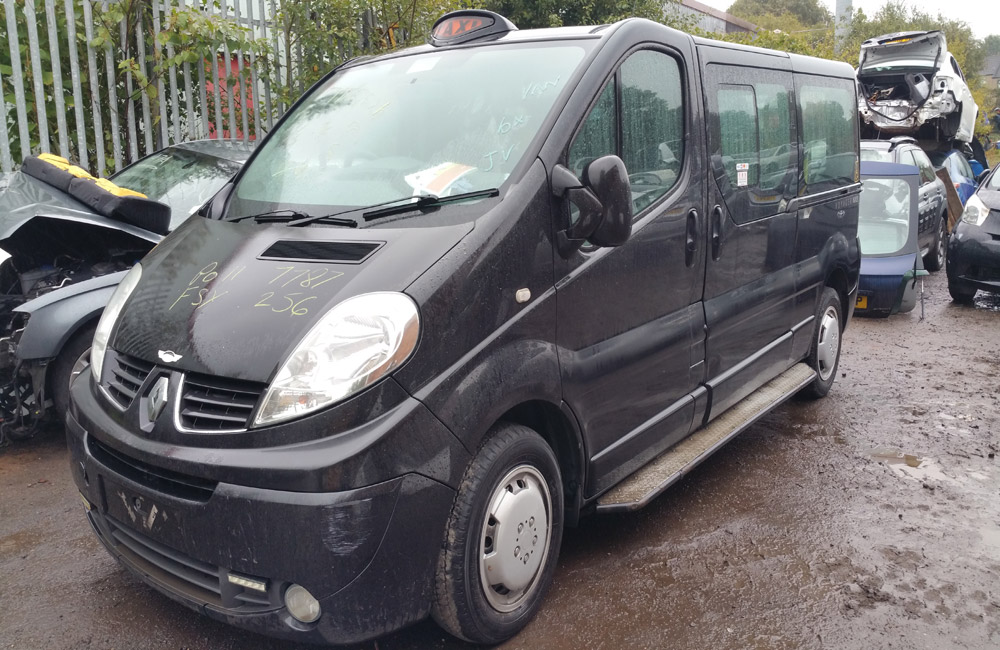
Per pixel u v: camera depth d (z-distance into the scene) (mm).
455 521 2682
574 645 2988
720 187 4090
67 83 7227
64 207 4965
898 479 4562
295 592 2480
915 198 8594
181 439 2539
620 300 3381
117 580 3396
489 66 3572
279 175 3562
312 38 8648
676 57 3850
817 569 3562
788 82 4953
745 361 4516
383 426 2465
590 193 2975
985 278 9125
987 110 39406
